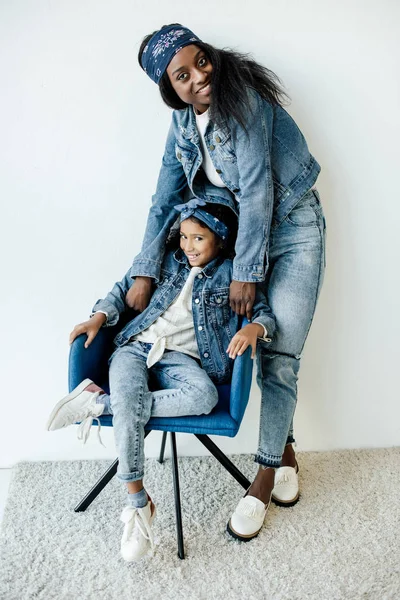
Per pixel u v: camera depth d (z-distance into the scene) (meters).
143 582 1.49
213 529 1.67
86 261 1.84
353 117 1.74
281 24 1.67
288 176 1.54
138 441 1.44
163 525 1.69
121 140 1.74
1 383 1.95
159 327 1.65
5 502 1.81
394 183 1.81
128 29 1.65
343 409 2.04
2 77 1.66
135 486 1.45
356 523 1.69
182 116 1.52
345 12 1.66
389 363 1.99
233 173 1.52
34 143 1.72
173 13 1.65
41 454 2.02
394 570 1.52
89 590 1.46
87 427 1.47
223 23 1.66
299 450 2.07
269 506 1.77
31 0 1.61
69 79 1.68
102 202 1.79
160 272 1.70
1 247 1.81
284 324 1.59
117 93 1.70
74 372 1.51
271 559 1.56
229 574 1.51
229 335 1.63
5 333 1.90
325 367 1.98
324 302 1.91
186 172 1.60
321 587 1.47
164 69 1.39
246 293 1.51
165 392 1.49
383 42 1.69
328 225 1.84
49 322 1.90
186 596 1.44
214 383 1.64
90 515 1.73
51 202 1.78
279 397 1.65
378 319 1.94
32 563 1.55
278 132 1.52
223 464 1.75
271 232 1.59
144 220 1.81
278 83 1.71
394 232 1.86
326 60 1.70
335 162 1.78
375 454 2.04
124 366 1.53
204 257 1.64
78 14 1.63
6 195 1.76
